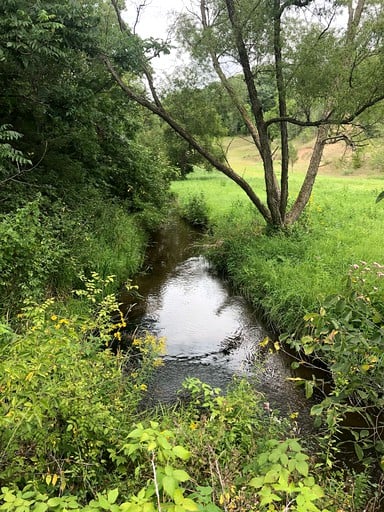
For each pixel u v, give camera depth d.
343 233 11.09
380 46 8.12
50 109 8.98
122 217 11.75
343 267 8.16
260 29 8.97
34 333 3.33
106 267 8.56
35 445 2.84
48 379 3.01
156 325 7.69
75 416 2.98
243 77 10.65
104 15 9.16
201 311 8.45
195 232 16.33
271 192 10.94
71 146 11.66
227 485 2.70
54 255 6.55
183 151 23.44
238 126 12.27
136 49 8.56
